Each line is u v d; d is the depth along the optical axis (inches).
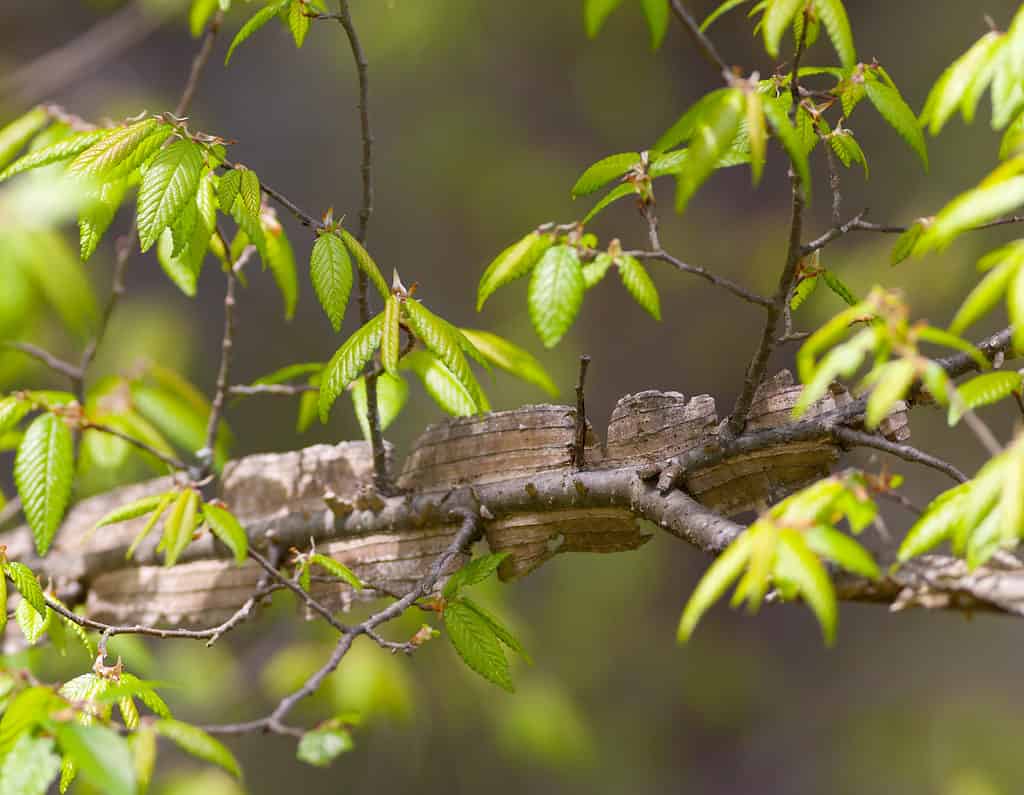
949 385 93.4
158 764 136.8
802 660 189.8
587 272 94.9
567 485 96.5
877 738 177.6
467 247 185.9
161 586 99.1
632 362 182.1
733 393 180.5
